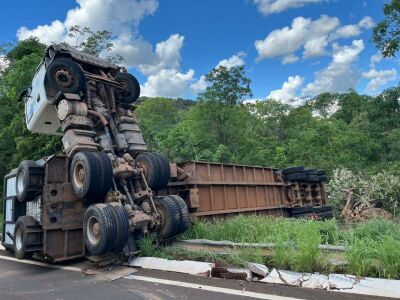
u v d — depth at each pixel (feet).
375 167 71.77
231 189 39.37
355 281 14.93
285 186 51.96
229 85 83.56
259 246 19.81
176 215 24.18
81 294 16.35
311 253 16.92
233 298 14.40
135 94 29.40
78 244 23.58
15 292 17.38
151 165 25.67
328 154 87.71
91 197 23.02
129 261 21.59
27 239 22.95
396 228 21.33
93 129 25.59
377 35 56.03
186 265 19.17
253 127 124.77
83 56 27.63
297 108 141.49
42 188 23.45
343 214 51.70
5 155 70.03
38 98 29.58
